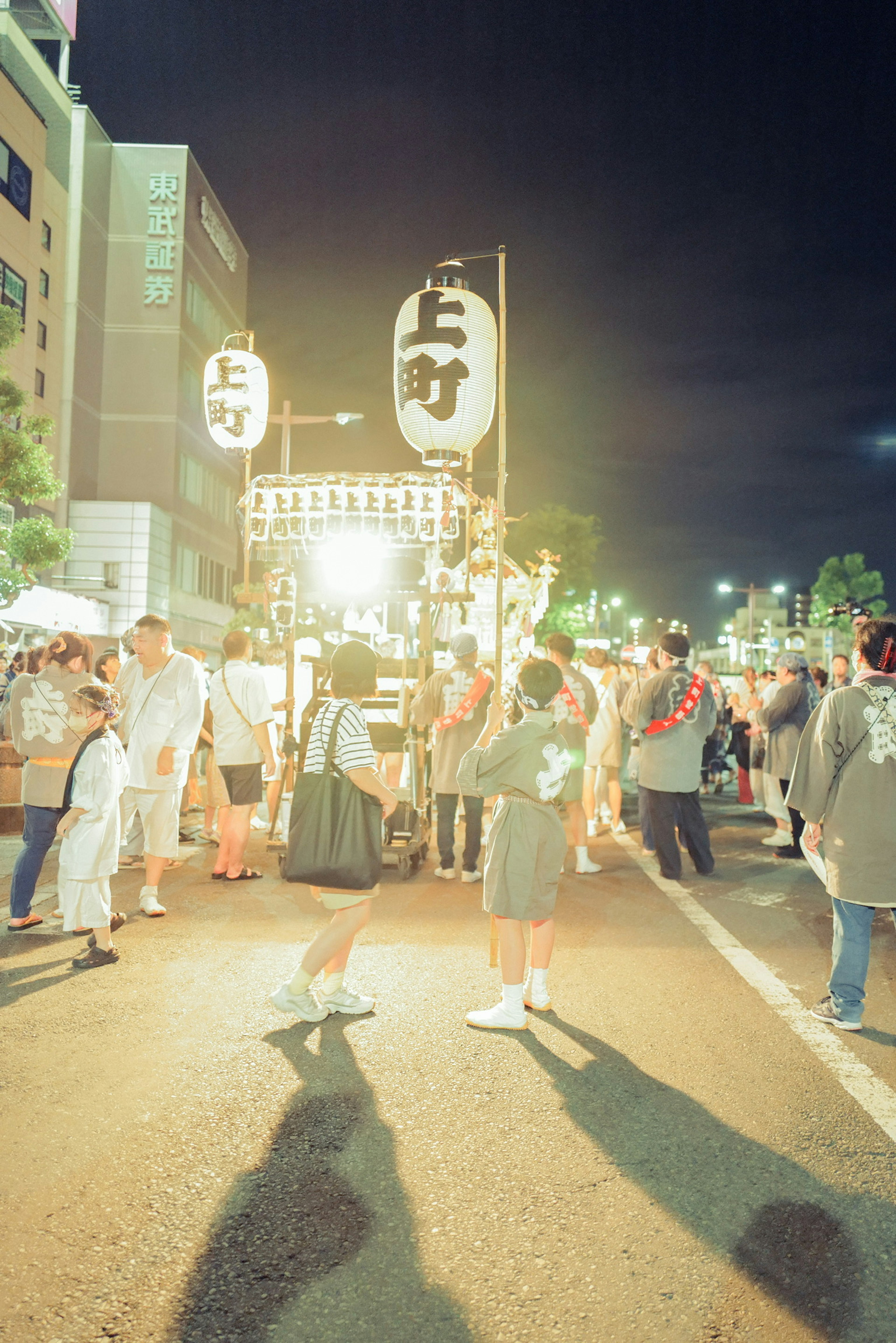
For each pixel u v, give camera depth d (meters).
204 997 4.90
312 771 4.51
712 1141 3.37
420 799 8.91
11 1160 3.19
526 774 4.52
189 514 44.84
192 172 43.12
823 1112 3.61
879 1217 2.88
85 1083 3.81
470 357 8.59
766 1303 2.46
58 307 38.25
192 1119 3.50
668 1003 4.88
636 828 11.70
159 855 6.68
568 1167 3.17
